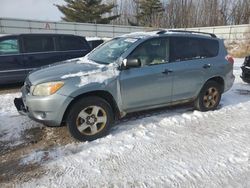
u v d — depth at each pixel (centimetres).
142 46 461
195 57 525
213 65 543
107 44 530
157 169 340
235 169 341
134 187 304
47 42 828
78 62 483
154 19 4781
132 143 412
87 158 367
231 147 402
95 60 485
